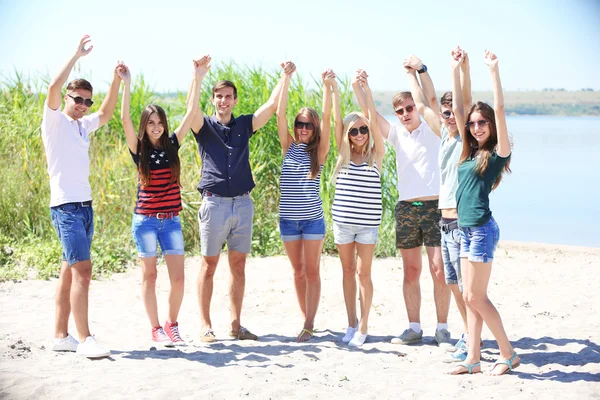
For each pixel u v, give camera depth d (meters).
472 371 5.64
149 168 6.15
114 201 11.21
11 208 10.82
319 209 6.64
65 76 5.62
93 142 12.42
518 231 14.90
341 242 6.51
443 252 6.04
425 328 7.15
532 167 26.53
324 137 6.67
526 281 9.12
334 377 5.50
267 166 11.29
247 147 6.52
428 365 5.90
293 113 11.23
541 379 5.47
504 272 9.70
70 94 5.88
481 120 5.39
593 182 22.56
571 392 5.11
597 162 27.89
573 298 8.23
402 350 6.35
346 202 6.45
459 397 5.05
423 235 6.47
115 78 6.16
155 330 6.39
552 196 19.98
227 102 6.46
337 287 8.76
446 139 5.96
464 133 5.53
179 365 5.69
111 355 5.95
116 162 11.88
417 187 6.41
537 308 7.84
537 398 5.00
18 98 13.70
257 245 10.68
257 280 9.16
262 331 7.06
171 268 6.27
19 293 8.17
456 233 5.85
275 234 10.80
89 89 5.91
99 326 6.99
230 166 6.40
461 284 5.90
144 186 6.22
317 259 6.66
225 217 6.41
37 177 11.16
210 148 6.44
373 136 6.52
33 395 4.88
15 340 6.14
